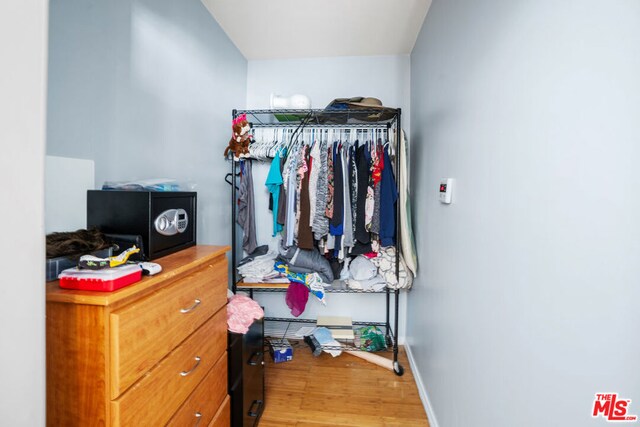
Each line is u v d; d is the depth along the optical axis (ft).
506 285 2.83
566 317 2.04
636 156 1.56
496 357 3.01
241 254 7.92
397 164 6.49
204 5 5.86
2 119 1.43
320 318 8.04
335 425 5.09
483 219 3.34
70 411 2.18
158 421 2.59
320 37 7.08
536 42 2.38
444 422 4.56
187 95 5.28
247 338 4.60
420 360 6.17
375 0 5.69
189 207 3.83
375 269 6.89
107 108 3.50
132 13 3.88
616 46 1.68
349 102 6.41
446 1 4.74
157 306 2.54
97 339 2.12
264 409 5.46
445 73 4.76
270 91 8.22
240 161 7.13
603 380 1.76
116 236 2.99
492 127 3.14
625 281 1.63
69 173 3.03
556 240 2.14
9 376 1.49
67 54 2.98
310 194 6.54
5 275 1.46
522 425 2.55
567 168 2.04
